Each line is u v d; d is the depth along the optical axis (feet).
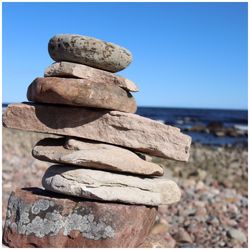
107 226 1.46
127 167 1.50
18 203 1.55
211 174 4.35
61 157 1.49
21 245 1.51
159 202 1.55
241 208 3.01
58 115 1.55
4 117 1.58
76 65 1.51
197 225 2.56
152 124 1.53
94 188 1.45
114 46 1.54
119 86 1.55
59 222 1.49
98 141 1.55
